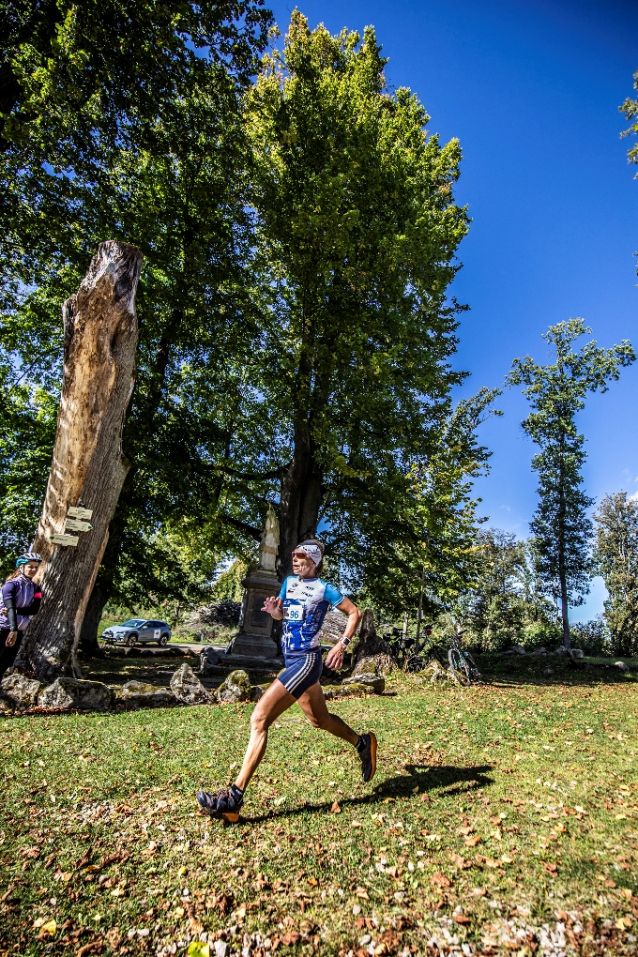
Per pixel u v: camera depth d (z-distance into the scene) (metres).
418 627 14.59
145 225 14.07
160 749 4.99
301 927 2.43
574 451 29.41
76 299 8.90
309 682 3.62
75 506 8.59
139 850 3.06
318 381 18.00
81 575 8.48
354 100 18.83
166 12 10.25
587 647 28.62
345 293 17.48
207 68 12.46
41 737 5.23
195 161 15.38
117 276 8.93
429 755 5.25
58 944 2.25
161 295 14.61
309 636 3.71
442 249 19.00
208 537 18.89
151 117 12.51
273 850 3.11
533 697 10.05
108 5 10.12
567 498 29.02
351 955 2.27
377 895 2.71
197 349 17.38
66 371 8.88
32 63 10.12
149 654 19.89
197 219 15.86
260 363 18.64
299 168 17.88
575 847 3.30
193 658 19.81
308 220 15.67
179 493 16.89
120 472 9.16
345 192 16.23
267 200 16.78
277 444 22.08
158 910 2.52
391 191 17.64
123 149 14.20
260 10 11.73
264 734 3.57
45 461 15.82
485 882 2.86
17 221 12.17
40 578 8.35
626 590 34.06
